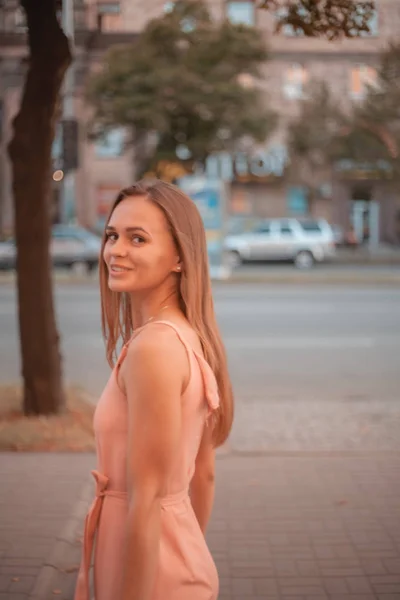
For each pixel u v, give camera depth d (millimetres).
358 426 6559
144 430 1414
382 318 14562
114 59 29016
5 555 3713
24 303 6348
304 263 29969
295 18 4699
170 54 29016
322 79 35094
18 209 6234
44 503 4500
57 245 25938
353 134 31656
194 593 1550
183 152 30547
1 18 34656
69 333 12562
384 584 3457
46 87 6059
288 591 3396
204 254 1695
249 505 4520
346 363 9992
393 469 5246
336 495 4695
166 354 1462
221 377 1729
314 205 40406
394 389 8359
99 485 1554
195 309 1627
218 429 1800
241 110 29484
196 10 28844
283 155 37281
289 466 5336
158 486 1413
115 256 1584
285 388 8398
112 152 37812
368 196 41031
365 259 32656
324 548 3871
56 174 15133
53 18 5965
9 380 8711
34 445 5715
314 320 14273
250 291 19922
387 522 4227
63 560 3678
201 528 1881
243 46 28703
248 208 40031
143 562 1385
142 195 1613
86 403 6953
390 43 30234
